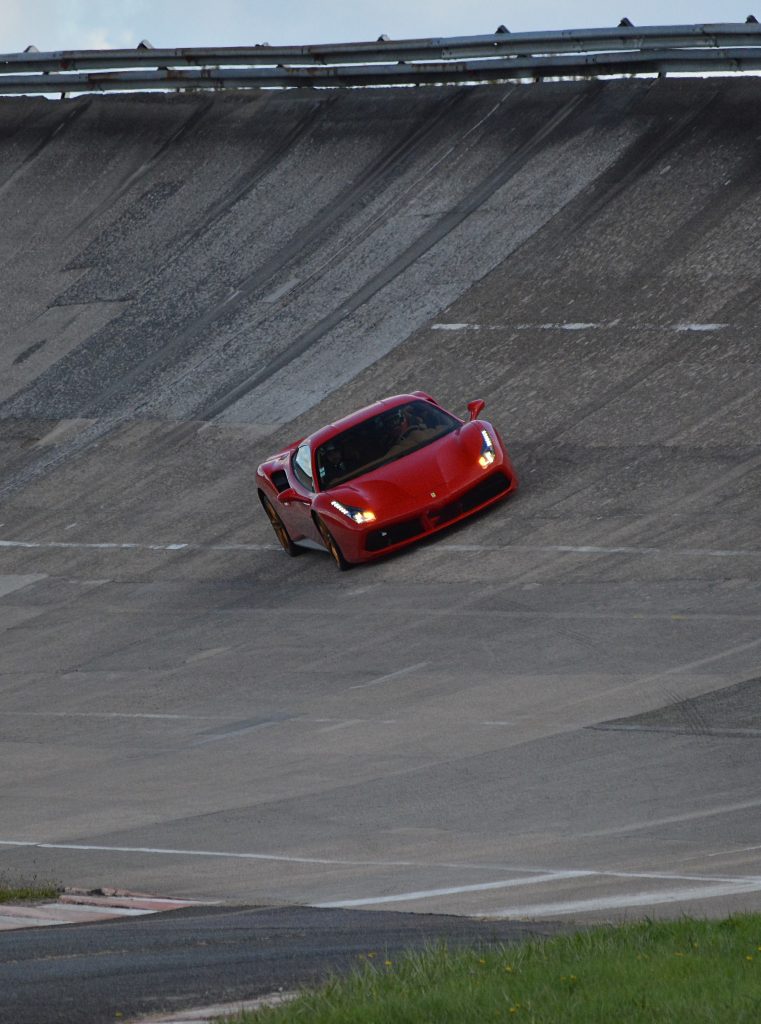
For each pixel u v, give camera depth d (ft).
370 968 57.26
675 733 117.70
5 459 309.22
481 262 305.12
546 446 224.74
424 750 126.52
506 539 190.49
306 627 179.52
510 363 262.88
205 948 69.77
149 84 442.09
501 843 97.81
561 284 282.77
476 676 146.92
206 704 159.12
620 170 312.09
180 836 113.09
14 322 371.35
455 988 52.90
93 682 180.14
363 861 98.02
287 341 310.86
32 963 67.05
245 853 104.88
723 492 188.14
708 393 223.92
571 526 189.78
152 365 325.42
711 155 301.02
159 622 201.67
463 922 75.97
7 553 259.19
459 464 198.59
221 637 185.78
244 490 254.47
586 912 76.64
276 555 218.79
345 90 402.93
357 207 351.05
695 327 248.32
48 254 395.34
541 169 327.06
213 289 346.95
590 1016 48.60
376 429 207.92
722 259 266.16
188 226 377.71
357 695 149.38
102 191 412.77
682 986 51.78
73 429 311.27
